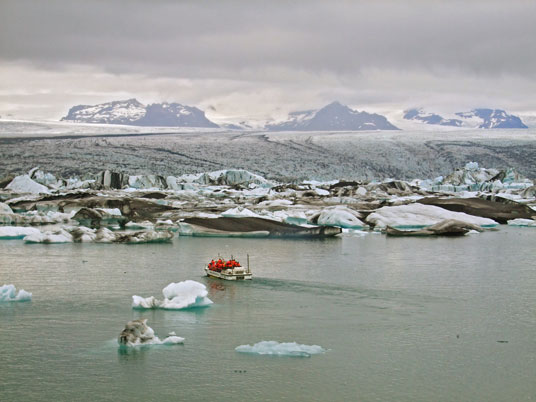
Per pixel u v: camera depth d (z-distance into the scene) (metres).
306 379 27.08
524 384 26.77
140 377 27.25
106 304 39.12
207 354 29.86
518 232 86.88
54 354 29.89
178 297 38.59
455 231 82.12
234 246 68.06
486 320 36.06
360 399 25.25
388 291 43.44
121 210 99.19
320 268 53.06
